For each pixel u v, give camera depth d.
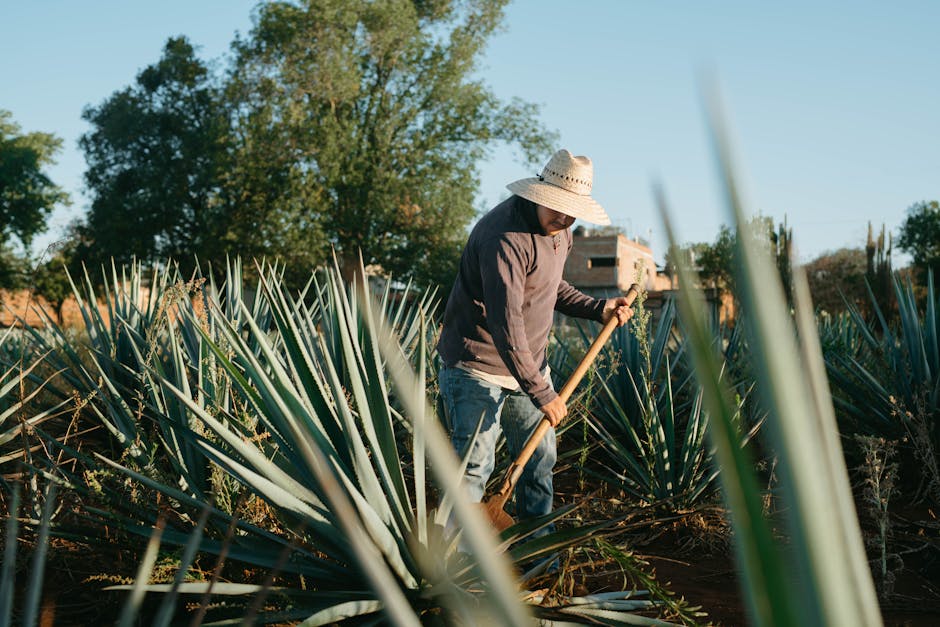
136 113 34.81
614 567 3.71
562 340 7.59
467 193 33.56
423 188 32.69
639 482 5.01
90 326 5.89
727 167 0.46
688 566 3.91
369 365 2.83
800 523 0.52
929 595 3.54
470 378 3.64
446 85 33.00
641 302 4.64
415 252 31.61
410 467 4.84
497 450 5.12
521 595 2.73
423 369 2.84
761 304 0.52
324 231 31.53
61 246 5.01
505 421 3.85
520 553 2.73
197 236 33.34
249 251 29.98
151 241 33.66
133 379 4.89
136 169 35.16
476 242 3.60
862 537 4.04
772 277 0.52
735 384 4.70
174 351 3.99
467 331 3.64
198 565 3.00
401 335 5.57
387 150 33.84
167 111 35.56
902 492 5.29
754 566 0.55
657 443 4.61
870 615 0.56
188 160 33.06
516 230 3.52
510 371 3.46
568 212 3.43
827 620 0.52
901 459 5.35
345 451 2.76
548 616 2.63
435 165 33.44
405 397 1.15
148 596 2.83
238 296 5.98
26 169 41.38
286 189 30.91
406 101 34.16
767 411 0.53
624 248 56.31
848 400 6.09
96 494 3.07
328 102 33.00
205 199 34.00
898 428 5.28
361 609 2.40
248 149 30.80
